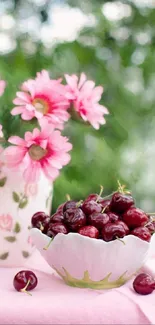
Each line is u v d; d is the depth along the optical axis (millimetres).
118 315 767
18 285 816
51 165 858
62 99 877
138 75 1543
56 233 818
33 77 1402
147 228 833
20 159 854
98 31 1529
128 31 1584
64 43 1447
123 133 1466
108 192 1427
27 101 862
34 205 929
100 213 826
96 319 762
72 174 1393
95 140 1417
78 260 811
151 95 1516
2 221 915
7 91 1156
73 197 1327
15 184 911
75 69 1467
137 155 1519
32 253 952
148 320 760
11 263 930
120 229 802
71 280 838
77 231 821
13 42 1480
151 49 1535
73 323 757
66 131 1398
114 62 1532
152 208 1616
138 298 796
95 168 1403
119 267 817
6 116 929
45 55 1449
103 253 798
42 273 904
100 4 1604
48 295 804
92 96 898
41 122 852
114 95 1479
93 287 833
